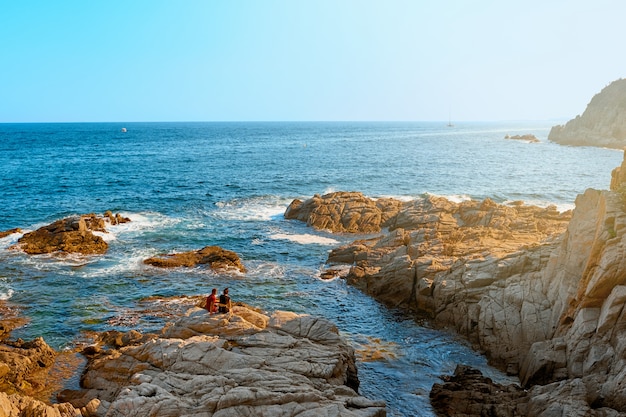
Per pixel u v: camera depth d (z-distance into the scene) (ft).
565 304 73.97
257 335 68.85
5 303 98.43
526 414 57.31
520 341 77.10
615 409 53.42
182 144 561.43
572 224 80.84
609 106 490.90
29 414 49.80
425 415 63.41
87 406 54.29
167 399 50.19
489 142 592.19
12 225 161.89
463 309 88.53
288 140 651.25
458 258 103.40
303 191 231.91
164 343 66.03
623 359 58.13
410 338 87.30
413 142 602.03
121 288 107.65
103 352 75.31
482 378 69.72
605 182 251.60
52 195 213.05
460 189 234.17
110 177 268.82
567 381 59.06
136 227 160.86
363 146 527.81
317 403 51.80
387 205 168.45
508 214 134.51
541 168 311.68
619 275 64.75
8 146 504.84
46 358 74.23
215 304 77.61
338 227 158.61
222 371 57.82
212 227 162.50
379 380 72.54
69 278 112.68
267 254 134.72
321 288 110.32
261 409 49.73
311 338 71.61
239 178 271.08
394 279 102.89
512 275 90.12
